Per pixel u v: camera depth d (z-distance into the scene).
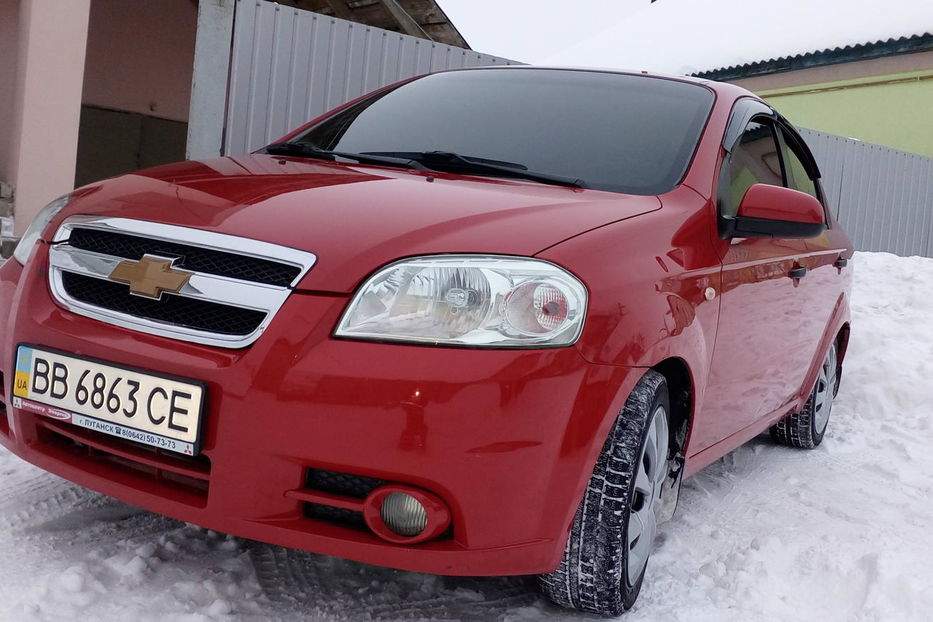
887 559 2.47
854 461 3.92
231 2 6.39
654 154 2.54
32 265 2.04
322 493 1.74
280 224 1.85
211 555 2.20
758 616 2.22
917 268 7.02
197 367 1.74
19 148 6.71
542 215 2.00
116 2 9.53
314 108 6.89
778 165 3.31
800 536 2.81
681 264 2.16
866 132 14.30
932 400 4.74
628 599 2.10
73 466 1.94
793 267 3.02
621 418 1.97
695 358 2.18
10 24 7.03
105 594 1.93
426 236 1.84
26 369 1.96
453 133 2.69
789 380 3.35
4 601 1.84
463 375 1.69
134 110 9.95
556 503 1.81
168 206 1.96
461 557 1.73
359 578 2.19
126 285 1.89
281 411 1.69
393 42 7.25
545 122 2.70
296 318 1.72
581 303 1.82
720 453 2.79
